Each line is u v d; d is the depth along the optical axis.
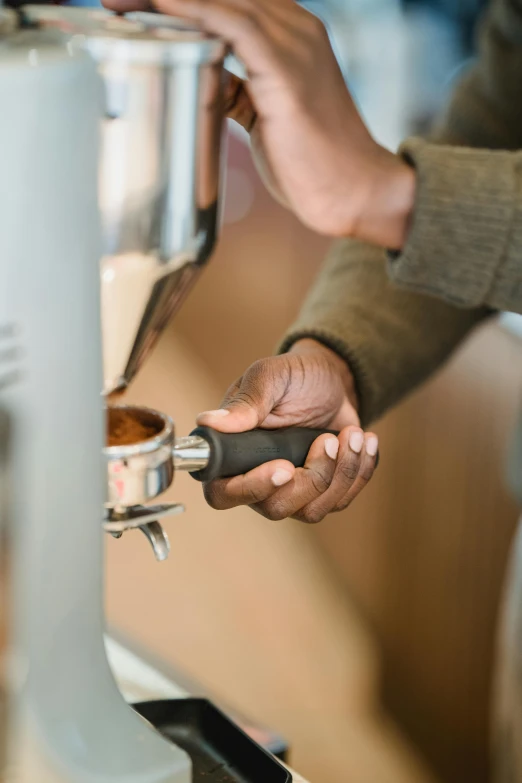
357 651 1.84
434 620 1.61
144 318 0.43
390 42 2.18
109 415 0.47
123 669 0.64
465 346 1.44
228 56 0.50
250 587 2.01
